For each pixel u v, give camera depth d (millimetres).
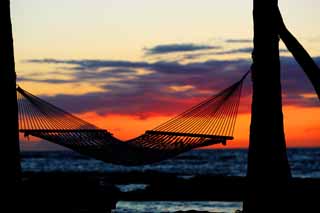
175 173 53656
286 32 11180
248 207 11289
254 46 11383
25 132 11242
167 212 25672
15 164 10281
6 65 10281
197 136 11617
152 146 11953
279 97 11312
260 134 11273
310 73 10625
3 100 10250
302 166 62000
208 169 60531
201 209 27188
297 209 15945
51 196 16734
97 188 18719
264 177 11203
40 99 11273
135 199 31719
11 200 10180
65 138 11570
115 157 11977
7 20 10305
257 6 11312
